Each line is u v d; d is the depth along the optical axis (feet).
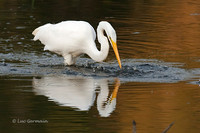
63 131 27.55
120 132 27.48
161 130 27.81
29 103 32.58
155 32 58.95
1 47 51.26
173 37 56.44
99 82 38.86
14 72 41.91
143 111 31.12
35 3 76.43
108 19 66.13
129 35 57.26
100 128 28.07
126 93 35.40
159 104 32.58
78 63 46.70
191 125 28.63
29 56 48.37
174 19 66.44
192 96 34.53
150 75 41.42
